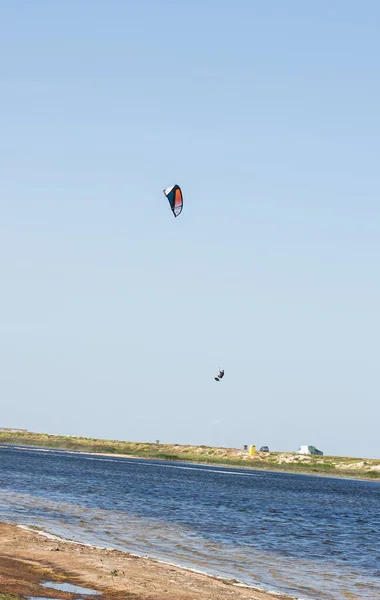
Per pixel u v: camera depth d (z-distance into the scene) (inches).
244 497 3464.6
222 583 1234.0
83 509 2279.8
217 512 2578.7
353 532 2271.2
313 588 1309.1
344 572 1505.9
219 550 1654.8
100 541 1626.5
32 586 1068.5
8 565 1201.4
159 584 1160.8
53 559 1284.4
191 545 1694.1
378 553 1825.8
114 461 7381.9
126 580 1168.2
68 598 1023.0
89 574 1193.4
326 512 2947.8
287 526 2297.0
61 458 6737.2
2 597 966.4
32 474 3868.1
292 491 4338.1
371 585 1380.4
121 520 2068.2
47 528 1743.4
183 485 4057.6
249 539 1893.5
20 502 2310.5
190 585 1177.4
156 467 6658.5
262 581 1330.0
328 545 1908.2
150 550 1568.7
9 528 1594.5
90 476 4148.6
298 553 1720.0
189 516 2358.5
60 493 2812.5
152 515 2293.3
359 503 3688.5
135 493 3159.5
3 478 3361.2
